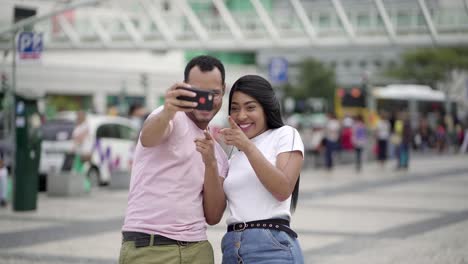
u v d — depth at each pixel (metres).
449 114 50.59
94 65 43.69
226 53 56.97
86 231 12.02
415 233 11.95
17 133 14.57
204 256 4.83
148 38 29.25
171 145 4.69
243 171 4.76
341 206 15.80
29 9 19.42
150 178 4.72
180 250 4.71
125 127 21.44
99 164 20.06
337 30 26.08
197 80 4.68
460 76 61.75
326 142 27.84
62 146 19.62
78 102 42.62
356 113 49.69
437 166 30.91
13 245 10.59
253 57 59.56
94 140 19.92
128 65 46.00
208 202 4.78
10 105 22.23
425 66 63.66
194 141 4.65
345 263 9.32
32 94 14.54
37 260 9.46
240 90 4.81
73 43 30.28
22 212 14.50
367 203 16.42
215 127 4.96
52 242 10.89
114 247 10.48
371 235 11.72
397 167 29.05
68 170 18.09
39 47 16.34
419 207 15.66
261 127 4.83
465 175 25.38
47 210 14.84
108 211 14.71
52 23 30.28
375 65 75.38
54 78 40.50
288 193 4.64
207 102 4.48
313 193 18.80
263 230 4.68
